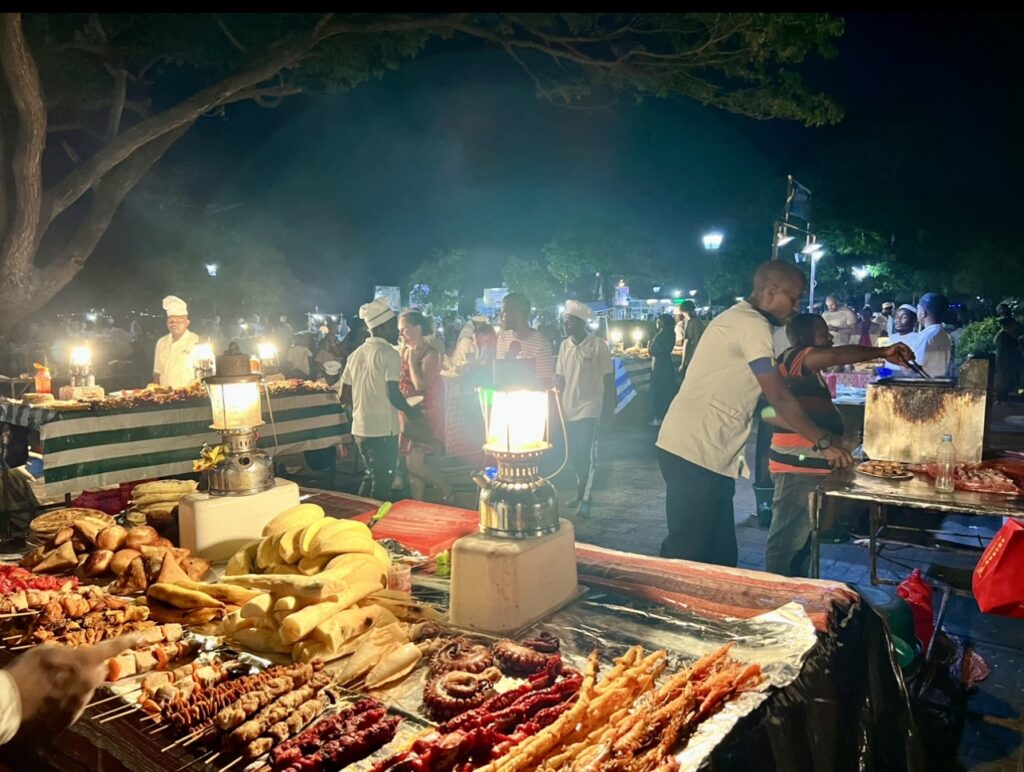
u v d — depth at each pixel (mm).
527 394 2383
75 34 8367
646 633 2275
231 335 22766
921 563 5742
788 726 1882
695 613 2430
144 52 8812
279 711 1787
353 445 10547
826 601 2486
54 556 2883
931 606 4047
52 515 3277
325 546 2500
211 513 2906
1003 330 14000
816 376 4965
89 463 5934
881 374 8273
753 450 10367
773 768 1785
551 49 8789
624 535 6848
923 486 3855
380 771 1598
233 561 2707
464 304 23328
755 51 8008
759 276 4074
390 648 2109
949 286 31219
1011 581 3264
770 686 1927
